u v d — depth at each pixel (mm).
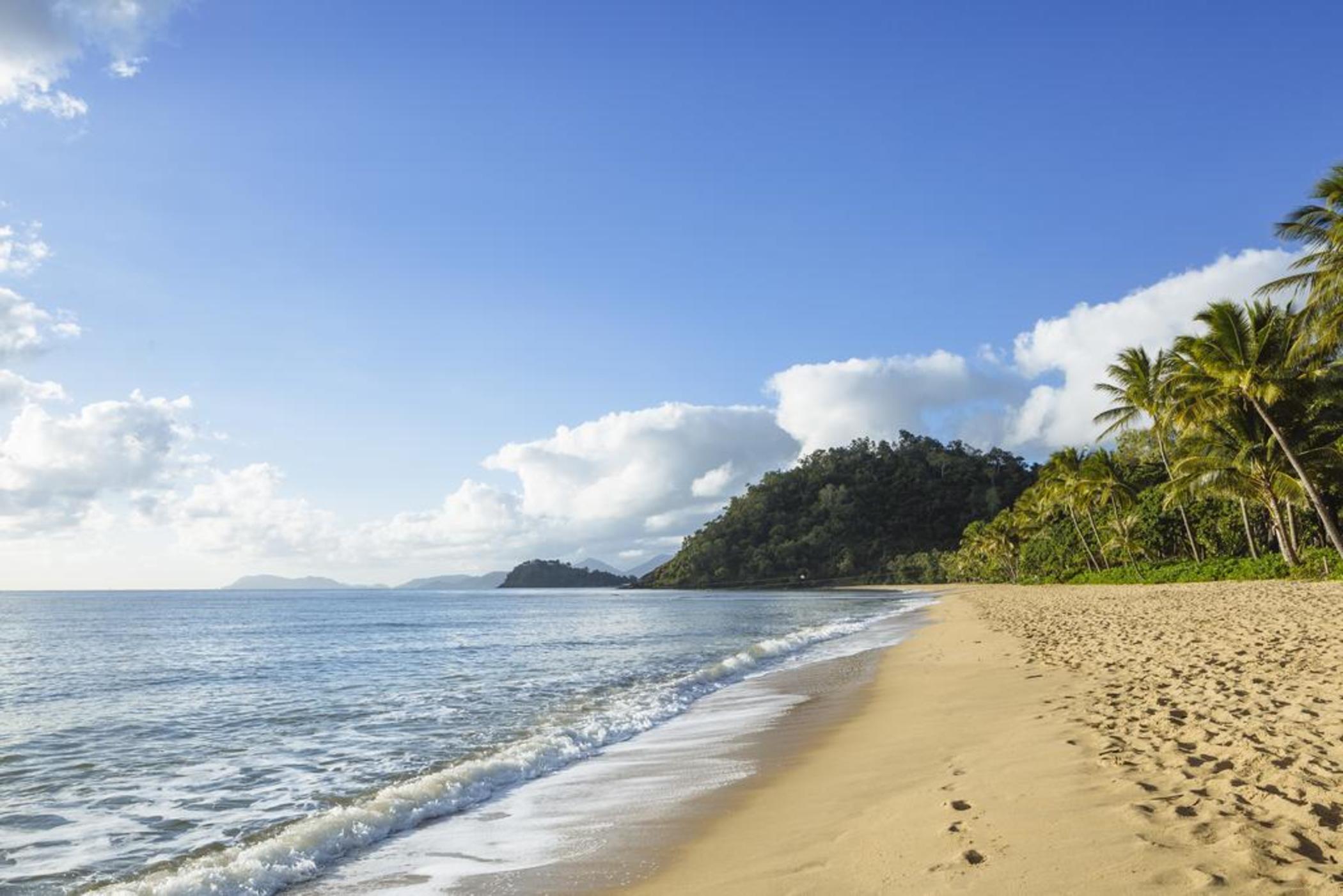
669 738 11664
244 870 6523
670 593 154250
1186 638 15867
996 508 167625
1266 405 33125
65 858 7629
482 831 7402
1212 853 4500
